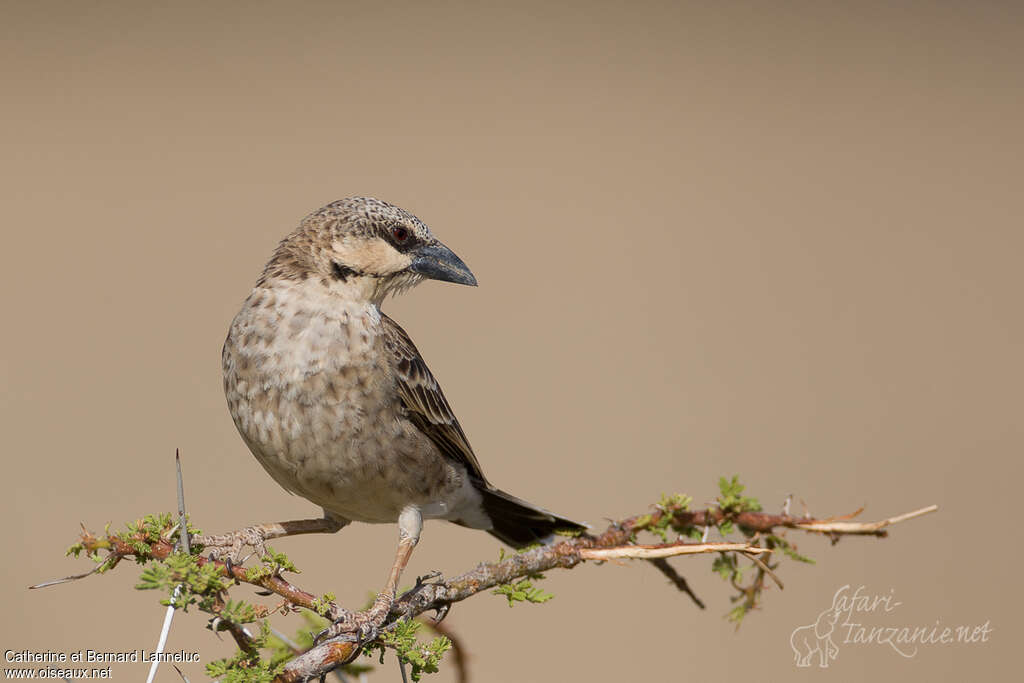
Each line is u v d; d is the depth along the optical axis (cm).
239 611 627
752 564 806
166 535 693
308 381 980
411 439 1029
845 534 799
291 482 1023
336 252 1042
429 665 706
